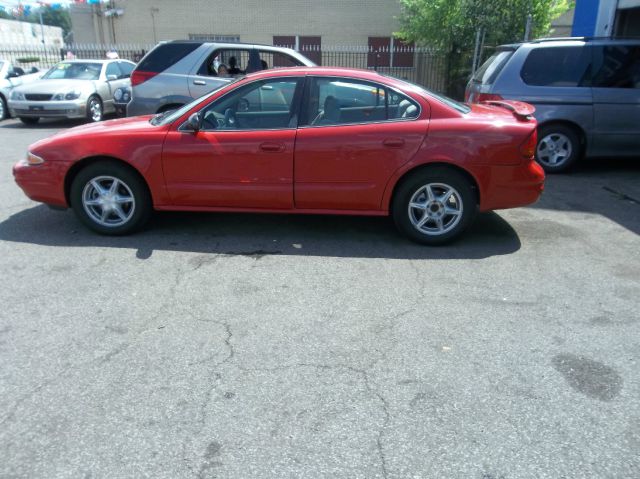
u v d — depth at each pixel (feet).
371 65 71.20
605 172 27.76
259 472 8.23
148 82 29.66
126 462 8.42
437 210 17.16
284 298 13.82
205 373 10.66
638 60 25.95
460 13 53.26
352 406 9.74
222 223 19.61
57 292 14.01
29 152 17.90
